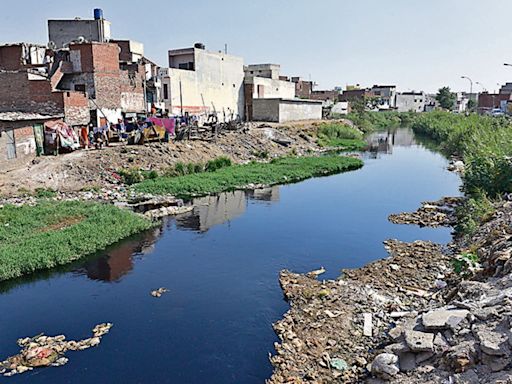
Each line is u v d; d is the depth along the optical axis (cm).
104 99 3231
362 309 1080
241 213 2114
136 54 4206
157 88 3950
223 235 1766
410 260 1433
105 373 877
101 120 3206
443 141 5394
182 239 1716
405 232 1788
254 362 902
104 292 1249
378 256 1512
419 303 1107
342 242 1669
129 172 2531
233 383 839
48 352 944
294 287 1238
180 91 4156
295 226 1895
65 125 2709
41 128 2581
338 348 917
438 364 700
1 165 2267
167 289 1262
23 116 2484
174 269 1411
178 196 2392
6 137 2297
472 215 1700
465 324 741
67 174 2392
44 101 2778
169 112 4000
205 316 1099
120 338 1005
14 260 1346
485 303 791
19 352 951
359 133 6206
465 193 2147
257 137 4075
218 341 984
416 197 2464
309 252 1560
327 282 1271
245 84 5497
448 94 10956
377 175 3241
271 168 3188
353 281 1265
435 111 8588
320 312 1073
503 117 5116
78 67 3144
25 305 1174
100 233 1639
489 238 1262
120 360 920
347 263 1446
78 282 1319
